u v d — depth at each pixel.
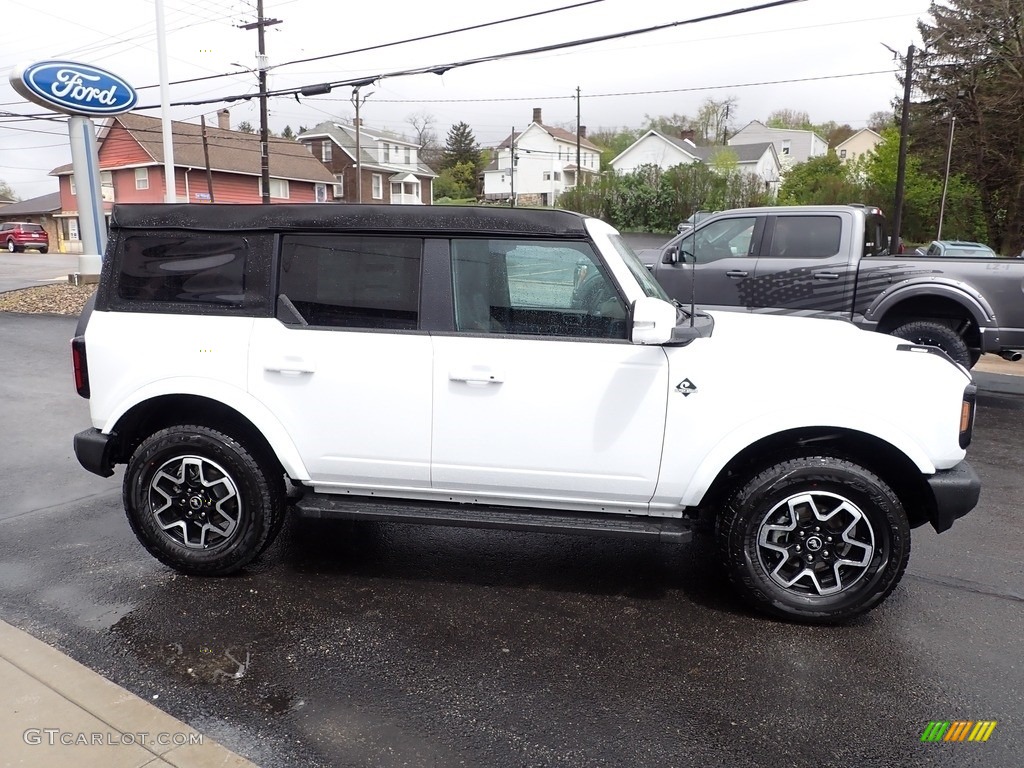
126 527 4.70
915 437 3.38
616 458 3.54
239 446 3.81
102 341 3.80
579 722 2.86
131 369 3.78
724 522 3.59
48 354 11.22
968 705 2.99
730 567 3.59
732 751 2.71
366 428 3.67
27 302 17.17
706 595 3.93
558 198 40.69
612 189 37.47
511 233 3.56
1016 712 2.95
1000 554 4.49
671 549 4.51
